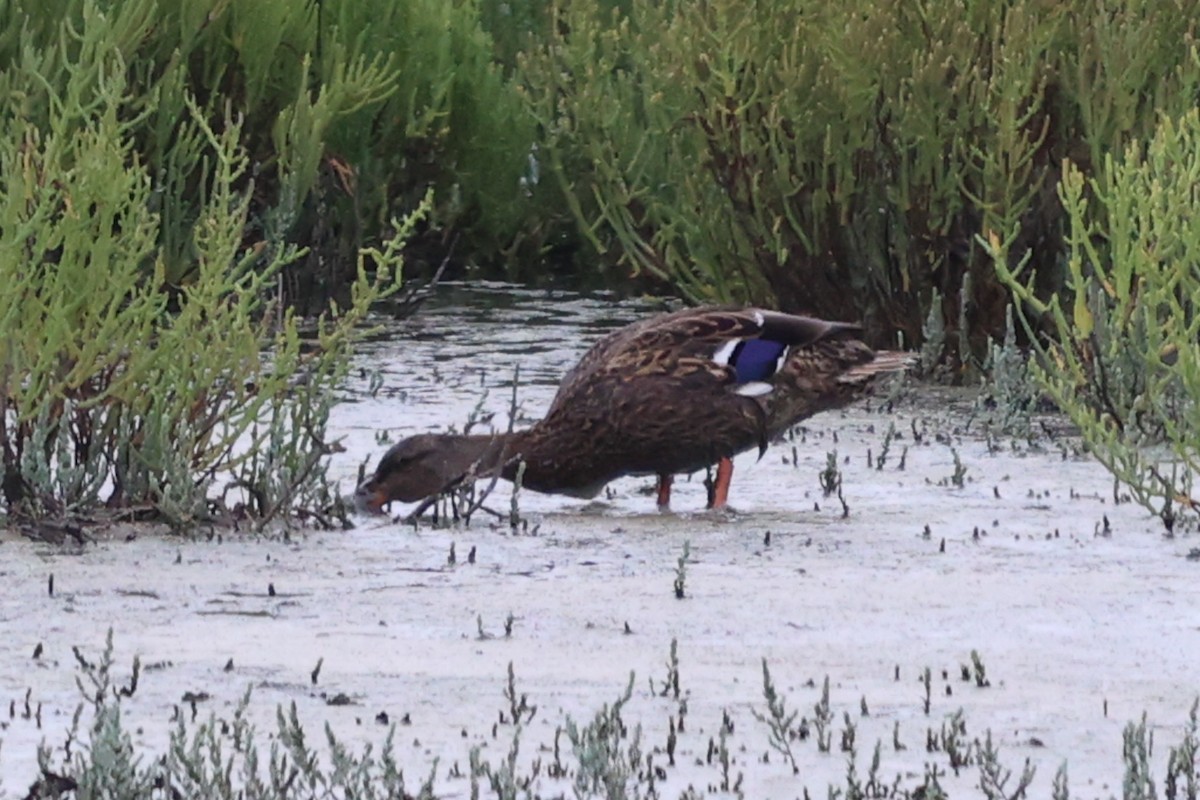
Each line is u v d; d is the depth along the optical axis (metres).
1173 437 12.41
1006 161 18.22
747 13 18.48
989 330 18.94
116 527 11.66
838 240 19.16
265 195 22.59
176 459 11.76
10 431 12.21
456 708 8.20
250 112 22.33
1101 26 17.75
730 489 13.40
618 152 21.50
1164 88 18.09
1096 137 17.80
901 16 18.69
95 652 9.00
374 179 23.86
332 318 22.11
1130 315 14.78
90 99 19.52
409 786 7.26
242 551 11.19
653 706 8.28
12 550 11.04
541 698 8.36
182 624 9.55
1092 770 7.57
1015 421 15.66
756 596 10.29
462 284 24.98
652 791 7.14
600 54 24.47
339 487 12.56
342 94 21.80
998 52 18.27
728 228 19.75
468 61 25.08
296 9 22.73
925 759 7.66
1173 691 8.63
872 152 18.81
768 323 12.72
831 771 7.49
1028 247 18.67
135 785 6.82
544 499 13.12
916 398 17.44
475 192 25.11
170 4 21.53
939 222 18.62
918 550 11.46
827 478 13.27
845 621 9.80
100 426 12.14
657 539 11.73
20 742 7.64
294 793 7.06
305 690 8.43
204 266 12.38
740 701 8.39
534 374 18.53
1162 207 14.08
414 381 17.97
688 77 19.02
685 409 12.41
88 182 11.80
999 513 12.58
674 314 12.91
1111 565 11.13
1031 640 9.48
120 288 11.84
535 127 25.30
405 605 9.99
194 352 12.20
